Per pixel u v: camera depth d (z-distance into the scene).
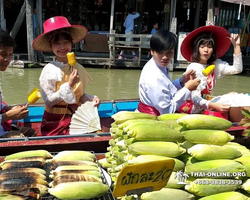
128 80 8.50
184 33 9.86
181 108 2.74
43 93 2.60
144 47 9.97
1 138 1.99
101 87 7.46
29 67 9.59
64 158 1.55
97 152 1.93
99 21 14.48
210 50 2.77
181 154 1.36
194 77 2.51
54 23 2.59
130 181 1.08
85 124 2.57
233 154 1.38
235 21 12.38
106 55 11.85
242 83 8.55
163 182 1.16
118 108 3.61
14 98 5.99
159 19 13.94
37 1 9.60
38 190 1.27
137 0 13.21
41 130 2.75
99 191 1.30
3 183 1.29
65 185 1.28
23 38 12.94
